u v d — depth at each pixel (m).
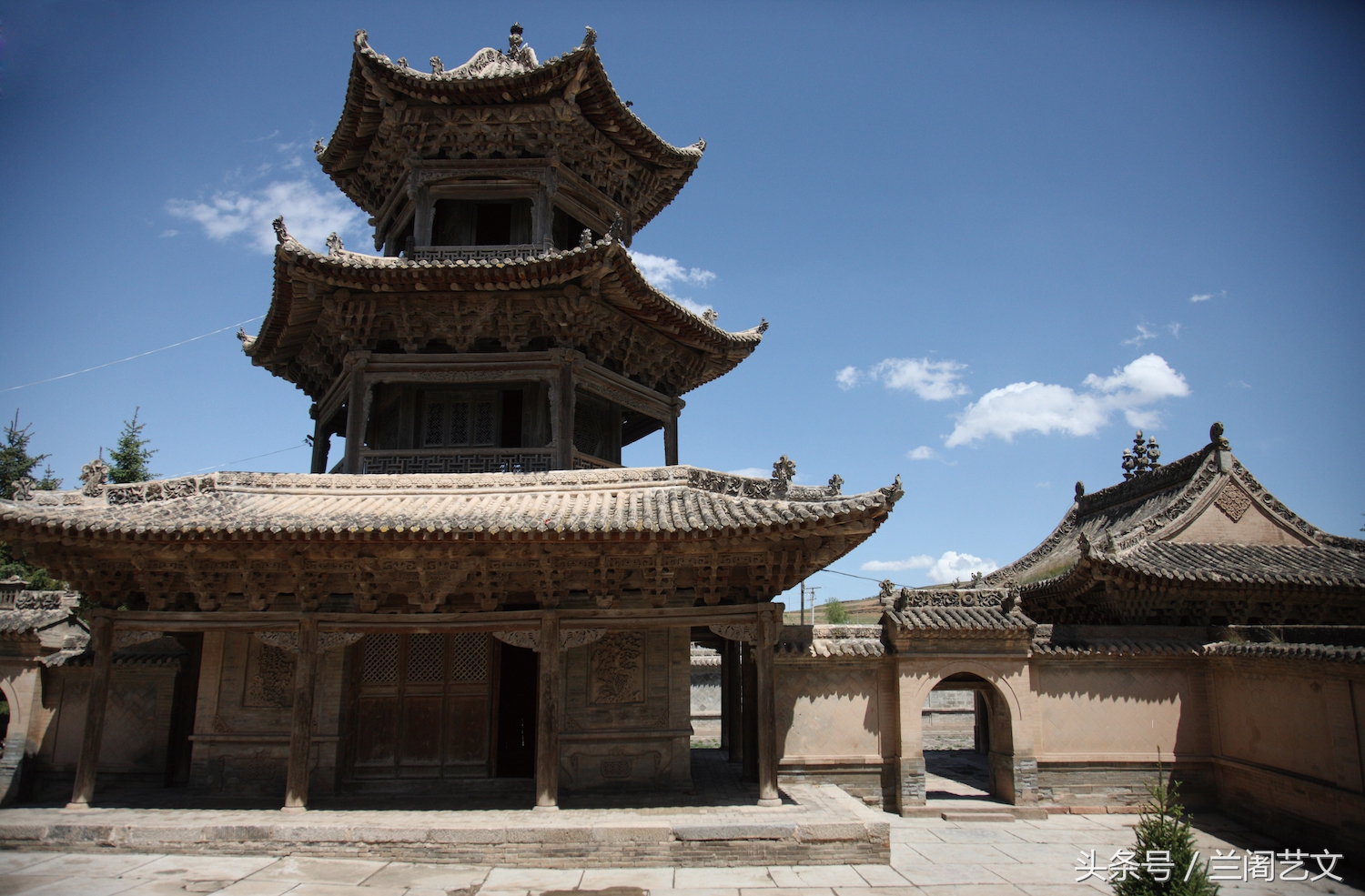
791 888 15.87
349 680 21.44
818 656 23.52
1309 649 20.03
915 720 23.38
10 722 23.88
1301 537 26.66
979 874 17.17
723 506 19.08
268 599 19.34
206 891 15.04
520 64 28.09
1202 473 27.28
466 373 23.95
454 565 18.95
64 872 16.03
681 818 17.83
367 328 24.02
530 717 28.67
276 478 21.02
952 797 24.55
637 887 15.70
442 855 16.94
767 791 18.75
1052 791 23.58
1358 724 19.02
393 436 24.66
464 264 22.56
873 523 17.78
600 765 20.84
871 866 17.34
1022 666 23.83
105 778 23.81
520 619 19.08
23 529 17.50
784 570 19.12
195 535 17.44
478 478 21.31
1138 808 23.45
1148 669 24.55
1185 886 13.48
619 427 27.17
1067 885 16.48
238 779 21.03
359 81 25.34
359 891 15.20
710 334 26.97
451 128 25.77
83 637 25.23
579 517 18.30
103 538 17.66
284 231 22.12
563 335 24.00
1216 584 23.73
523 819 17.81
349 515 18.78
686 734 21.00
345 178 29.06
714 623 19.17
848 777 23.34
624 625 19.11
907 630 23.42
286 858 17.00
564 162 26.72
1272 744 21.86
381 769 21.42
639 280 23.36
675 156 28.59
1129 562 23.94
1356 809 18.83
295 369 28.53
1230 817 23.17
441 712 21.84
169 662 24.06
